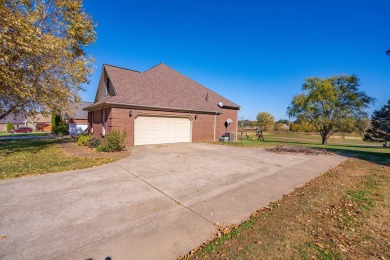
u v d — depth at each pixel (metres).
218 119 18.39
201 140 16.88
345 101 21.17
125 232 3.20
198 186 5.44
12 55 8.66
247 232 3.20
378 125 16.44
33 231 3.18
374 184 5.76
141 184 5.50
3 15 8.08
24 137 23.19
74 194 4.71
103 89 16.70
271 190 5.25
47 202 4.25
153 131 13.87
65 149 11.45
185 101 16.34
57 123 28.73
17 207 3.99
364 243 2.94
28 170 6.66
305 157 10.23
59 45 9.91
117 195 4.70
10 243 2.87
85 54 13.98
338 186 5.58
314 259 2.58
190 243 2.94
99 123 15.49
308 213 3.87
